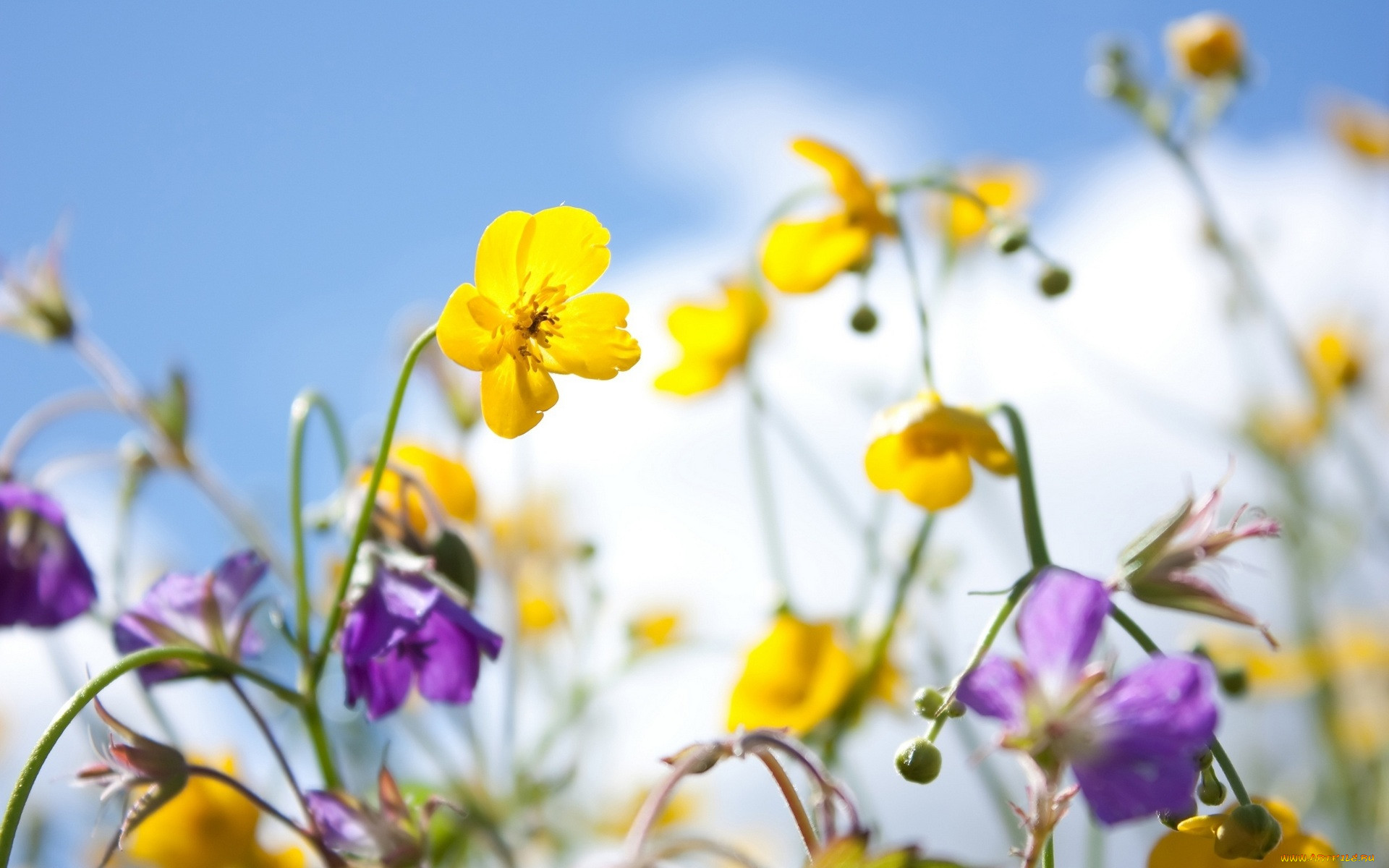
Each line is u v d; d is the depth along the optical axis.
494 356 0.31
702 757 0.27
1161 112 0.59
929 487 0.37
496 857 0.40
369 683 0.33
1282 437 0.61
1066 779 0.29
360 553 0.33
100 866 0.30
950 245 0.50
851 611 0.43
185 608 0.32
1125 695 0.27
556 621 0.47
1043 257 0.40
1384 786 0.51
